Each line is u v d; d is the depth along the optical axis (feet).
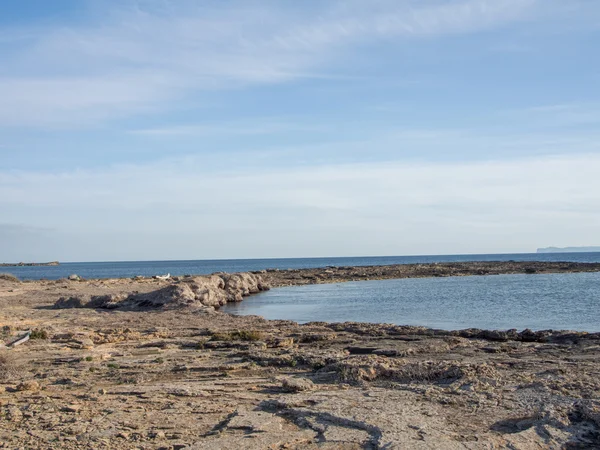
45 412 38.37
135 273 483.10
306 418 34.53
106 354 64.85
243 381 47.60
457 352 61.00
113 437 32.53
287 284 241.14
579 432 31.22
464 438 30.32
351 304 151.53
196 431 33.42
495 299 159.74
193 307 120.16
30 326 92.89
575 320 111.96
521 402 36.47
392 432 31.01
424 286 219.61
